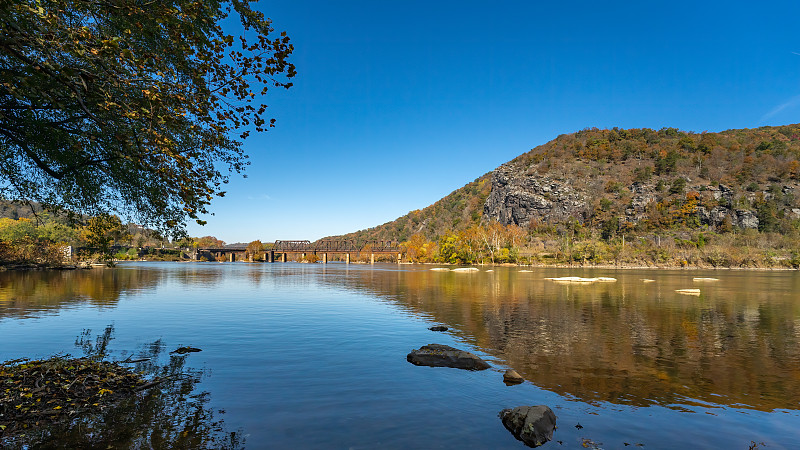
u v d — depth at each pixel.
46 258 75.00
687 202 180.12
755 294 38.09
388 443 7.20
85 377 9.91
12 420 7.33
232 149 10.91
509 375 11.32
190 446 6.84
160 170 8.69
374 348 15.01
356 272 89.69
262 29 8.45
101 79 7.36
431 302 30.83
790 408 9.42
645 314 24.72
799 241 132.00
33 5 6.58
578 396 10.07
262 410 8.69
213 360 13.01
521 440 7.42
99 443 6.82
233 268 120.00
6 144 9.20
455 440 7.38
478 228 142.50
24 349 14.20
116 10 7.34
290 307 27.50
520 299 32.94
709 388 10.84
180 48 8.12
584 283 52.00
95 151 9.52
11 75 6.77
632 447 7.30
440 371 12.02
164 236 11.76
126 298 31.64
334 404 9.14
